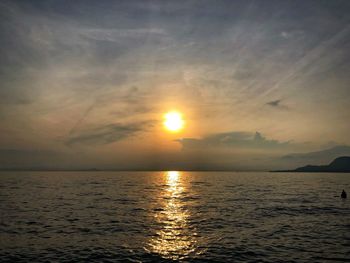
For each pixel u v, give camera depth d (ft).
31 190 223.92
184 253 64.95
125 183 335.06
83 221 99.45
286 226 93.20
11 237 76.89
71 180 389.19
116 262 58.90
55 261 58.85
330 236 80.23
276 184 323.78
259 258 61.62
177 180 428.97
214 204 146.20
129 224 94.99
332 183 345.31
